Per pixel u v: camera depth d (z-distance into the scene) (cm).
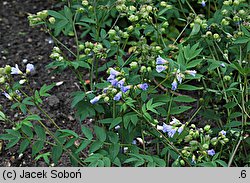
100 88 78
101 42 90
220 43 91
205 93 89
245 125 80
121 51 85
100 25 87
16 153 90
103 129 76
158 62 75
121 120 75
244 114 83
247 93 83
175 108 79
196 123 94
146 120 75
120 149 80
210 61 81
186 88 77
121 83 72
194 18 88
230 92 85
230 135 82
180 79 73
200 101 87
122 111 77
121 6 83
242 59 87
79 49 82
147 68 77
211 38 86
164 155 83
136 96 77
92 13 89
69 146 75
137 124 78
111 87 73
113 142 75
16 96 77
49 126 95
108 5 86
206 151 74
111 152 74
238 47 87
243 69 76
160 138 78
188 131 77
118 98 72
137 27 84
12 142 76
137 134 81
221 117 91
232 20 85
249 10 87
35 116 75
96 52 80
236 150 79
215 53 89
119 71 75
